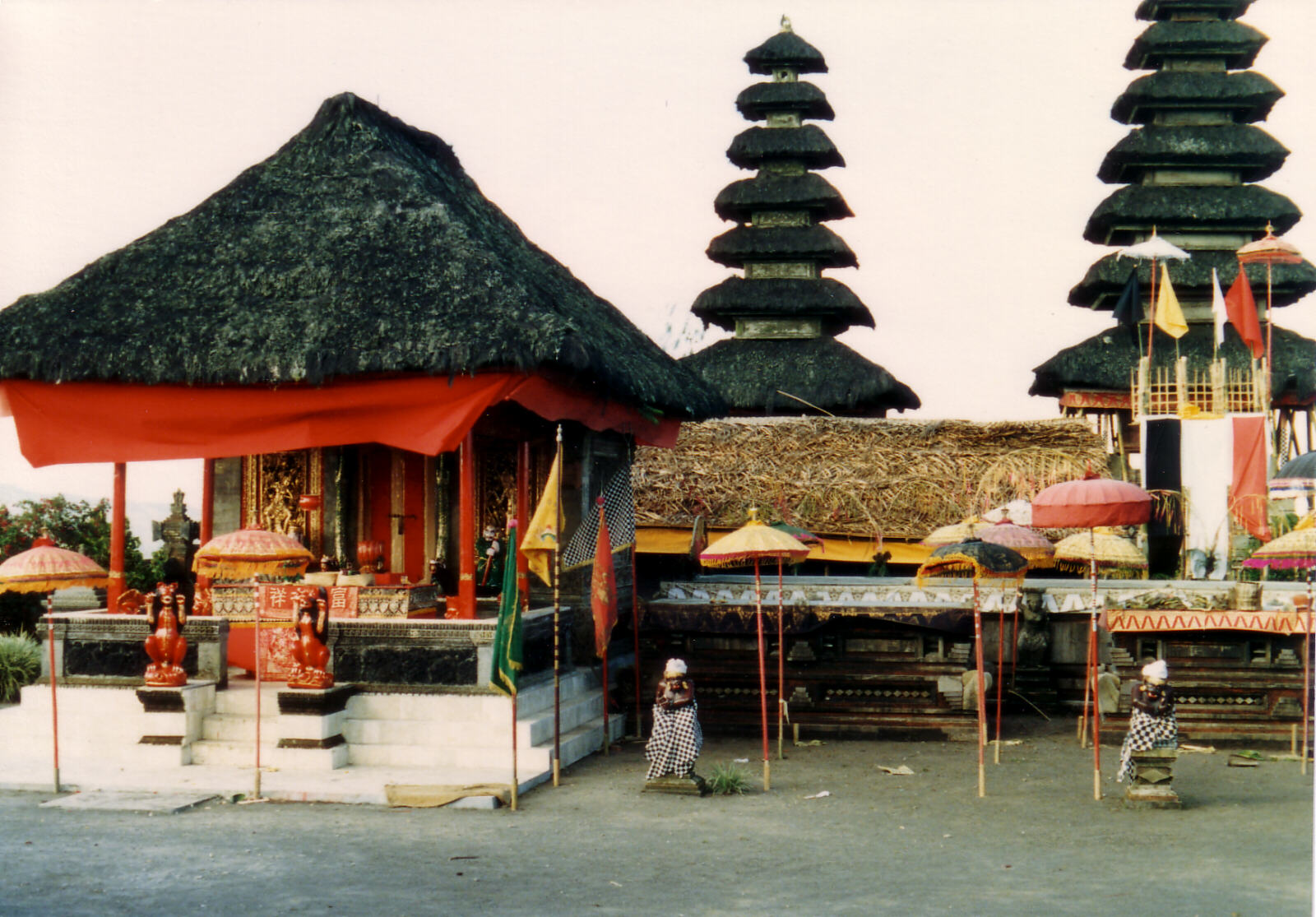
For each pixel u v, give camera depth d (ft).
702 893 31.78
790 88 114.52
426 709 47.60
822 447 83.15
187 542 60.70
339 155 54.85
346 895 31.53
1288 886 32.12
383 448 59.41
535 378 48.49
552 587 59.41
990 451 81.35
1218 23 104.99
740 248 113.50
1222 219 102.63
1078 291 108.06
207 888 32.01
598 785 45.52
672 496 79.77
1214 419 79.30
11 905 30.55
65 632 49.60
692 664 57.06
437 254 49.62
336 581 51.16
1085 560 55.06
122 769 45.70
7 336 48.98
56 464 48.96
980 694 44.75
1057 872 33.73
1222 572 77.30
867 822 40.04
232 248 51.31
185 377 47.52
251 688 48.57
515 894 31.71
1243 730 53.52
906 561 77.05
